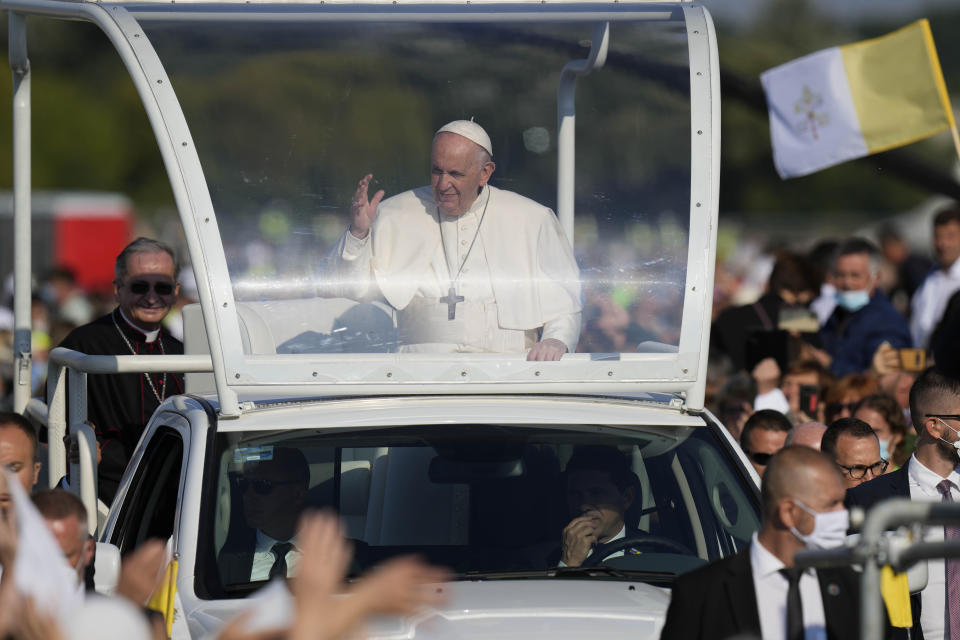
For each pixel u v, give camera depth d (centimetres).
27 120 2769
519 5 2234
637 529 1919
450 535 1902
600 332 2150
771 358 3559
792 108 3831
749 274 8506
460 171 2173
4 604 877
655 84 2211
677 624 1439
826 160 3800
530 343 2153
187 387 2678
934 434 2006
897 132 3716
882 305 3991
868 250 4003
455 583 1784
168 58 2130
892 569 1205
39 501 1454
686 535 1917
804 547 1411
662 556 1889
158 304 2856
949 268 4528
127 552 2036
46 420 2575
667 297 2130
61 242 10225
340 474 1919
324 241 2114
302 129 2142
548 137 2219
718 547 1894
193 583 1748
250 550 1817
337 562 881
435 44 2236
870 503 2031
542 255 2183
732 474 1952
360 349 2102
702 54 2197
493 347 2152
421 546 1888
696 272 2119
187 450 1942
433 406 2070
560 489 1944
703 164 2158
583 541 1889
